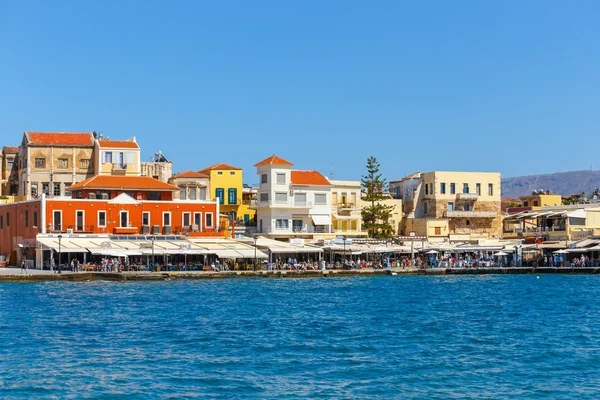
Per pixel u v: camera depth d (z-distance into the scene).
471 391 41.84
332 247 125.50
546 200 181.12
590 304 78.94
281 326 63.03
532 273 124.50
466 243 137.50
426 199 159.62
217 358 49.62
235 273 113.69
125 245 111.81
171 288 96.88
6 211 128.12
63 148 139.62
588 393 41.47
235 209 149.12
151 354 50.88
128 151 140.12
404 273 122.88
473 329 61.44
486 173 160.25
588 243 127.38
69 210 117.75
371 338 57.03
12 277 102.00
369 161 155.38
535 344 54.44
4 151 151.62
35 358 49.44
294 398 40.44
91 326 62.69
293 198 141.00
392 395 41.06
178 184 145.38
